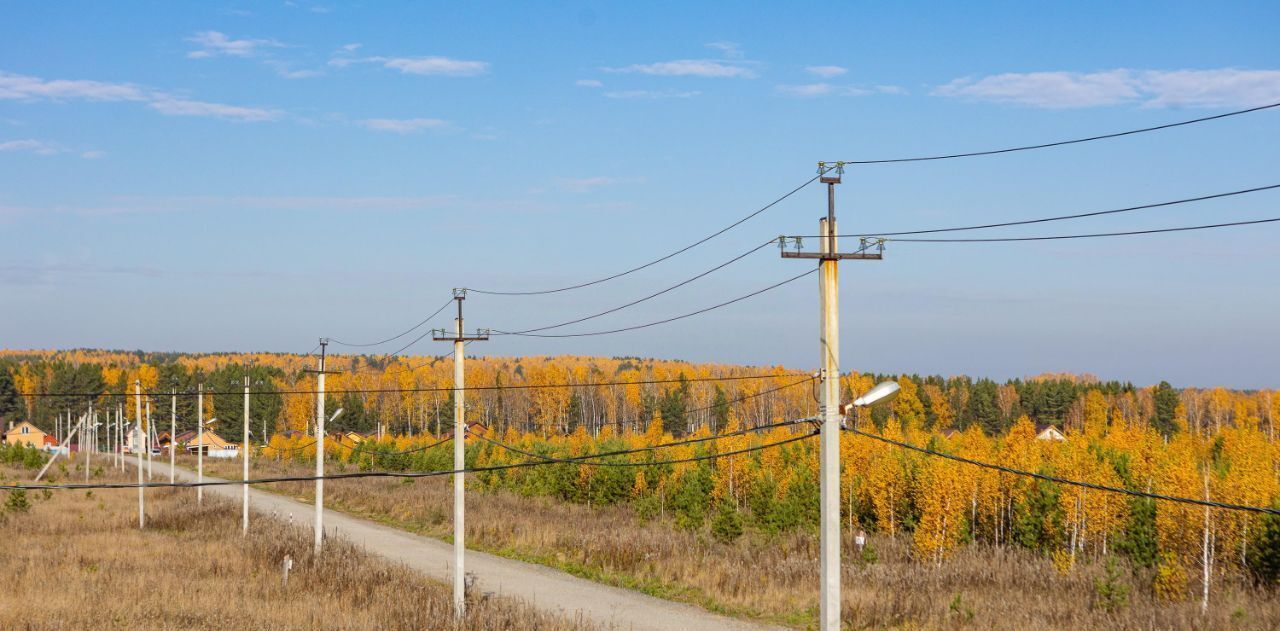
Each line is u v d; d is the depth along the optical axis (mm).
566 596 37312
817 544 48844
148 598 31859
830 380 18391
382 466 99812
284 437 131000
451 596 32938
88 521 57344
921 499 51438
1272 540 38312
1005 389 150875
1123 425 70250
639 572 41625
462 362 32156
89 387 167750
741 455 67062
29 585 33875
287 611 30375
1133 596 35125
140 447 57719
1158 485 43750
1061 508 46219
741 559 42562
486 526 55344
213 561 40250
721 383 156750
